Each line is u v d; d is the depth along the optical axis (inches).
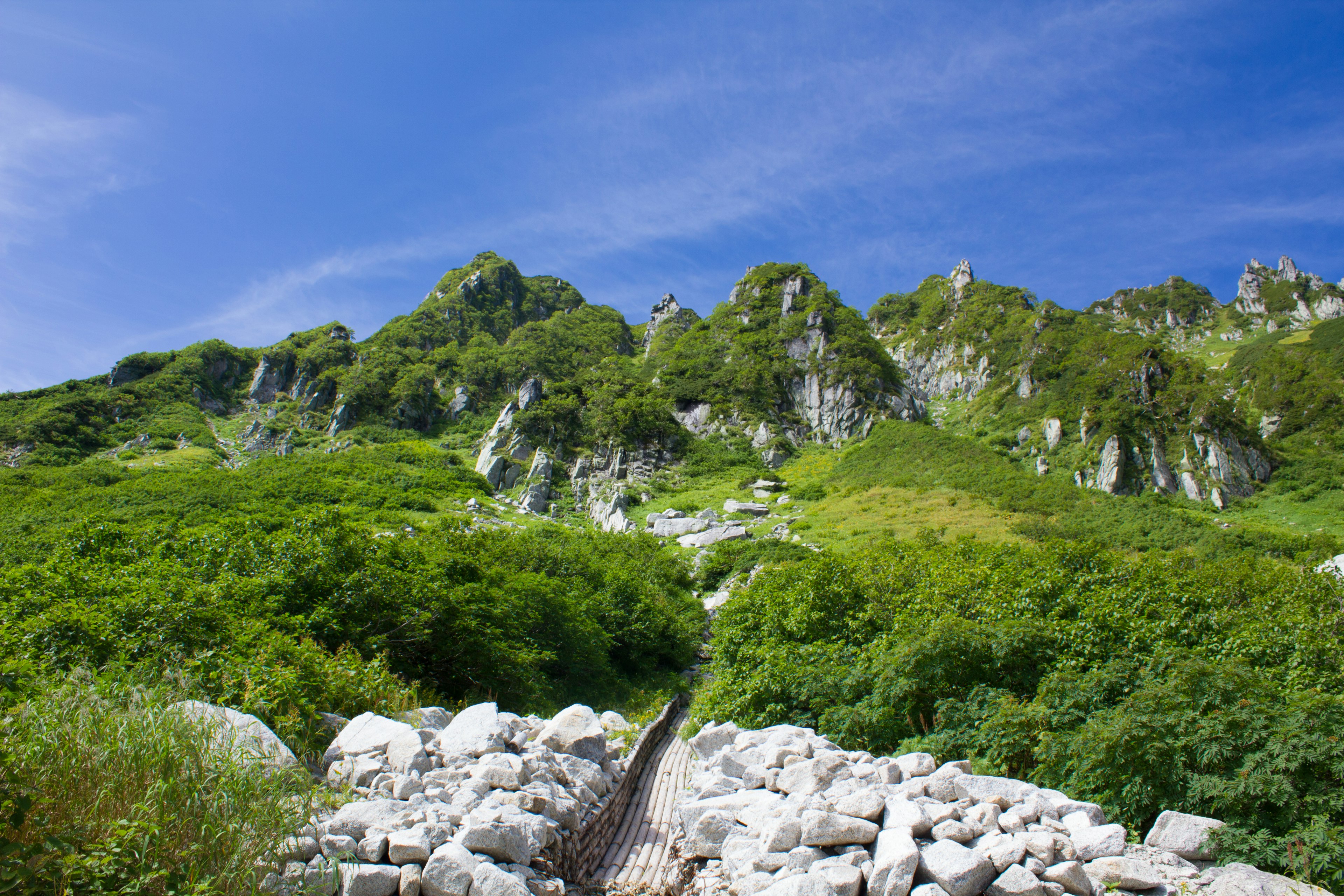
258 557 869.8
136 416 4606.3
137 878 222.4
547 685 1091.9
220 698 386.0
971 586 921.5
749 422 4931.1
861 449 4616.1
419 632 858.1
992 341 6540.4
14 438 3978.8
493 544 1738.4
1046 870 292.7
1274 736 346.9
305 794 305.7
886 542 1980.8
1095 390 4488.2
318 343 5856.3
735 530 3137.3
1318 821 307.9
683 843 377.1
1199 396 4143.7
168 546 960.9
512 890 283.3
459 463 4274.1
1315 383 4849.9
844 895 283.3
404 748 369.7
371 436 4758.9
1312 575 971.3
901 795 343.6
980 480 3740.2
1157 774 372.5
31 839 218.7
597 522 3772.1
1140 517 3115.2
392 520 2484.0
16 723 258.8
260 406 5300.2
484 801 342.3
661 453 4557.1
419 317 6638.8
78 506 2374.5
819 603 935.0
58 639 500.4
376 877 276.5
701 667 1760.6
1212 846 318.7
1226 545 2669.8
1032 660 602.5
